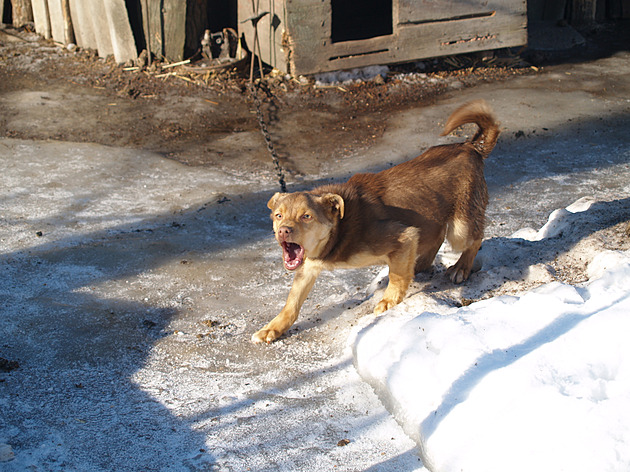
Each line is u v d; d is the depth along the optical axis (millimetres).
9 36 6582
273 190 4031
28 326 2896
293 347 2871
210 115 5062
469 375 2473
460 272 3049
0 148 4293
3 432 2451
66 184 3977
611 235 3100
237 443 2463
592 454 2215
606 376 2412
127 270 3289
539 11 7488
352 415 2557
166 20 5719
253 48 5805
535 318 2621
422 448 2404
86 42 6285
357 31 6809
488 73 6086
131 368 2752
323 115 5152
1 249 3375
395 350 2656
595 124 4742
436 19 5762
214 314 3047
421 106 5285
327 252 2850
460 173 3014
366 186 2932
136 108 5105
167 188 4012
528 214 3748
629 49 6871
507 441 2291
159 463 2400
